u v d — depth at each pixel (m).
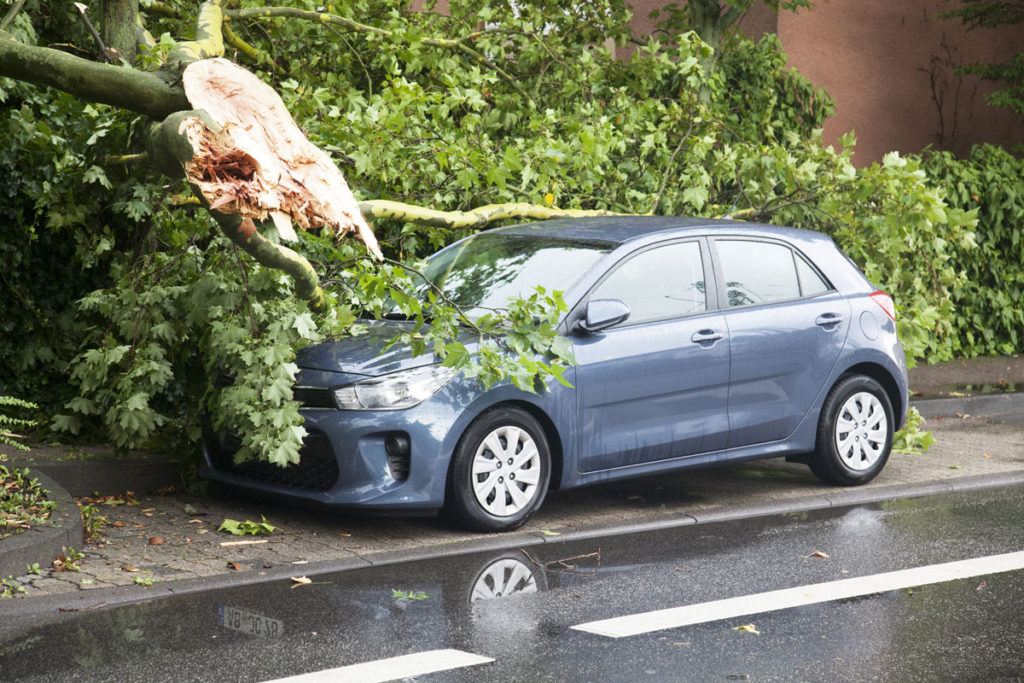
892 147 20.92
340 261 8.81
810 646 6.00
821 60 20.14
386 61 11.55
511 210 10.52
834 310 9.91
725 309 9.37
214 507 9.02
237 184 6.33
